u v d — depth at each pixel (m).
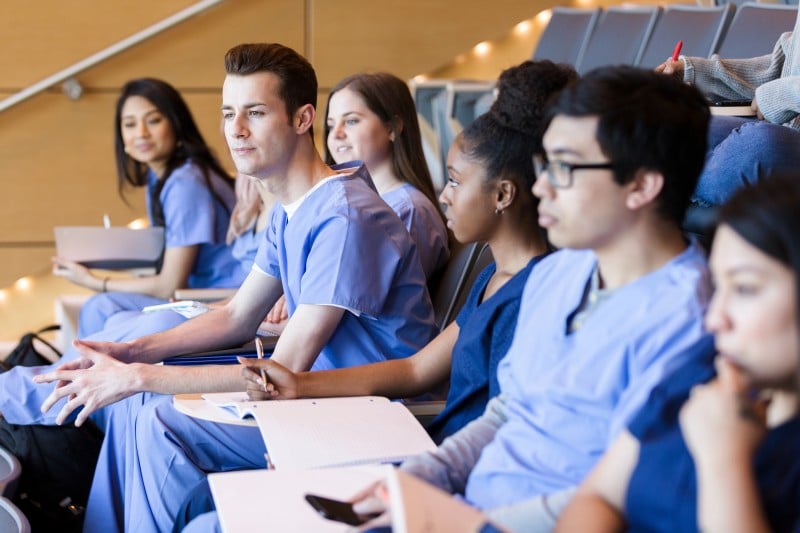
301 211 1.95
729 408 0.89
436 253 2.41
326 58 4.23
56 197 4.09
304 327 1.87
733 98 2.51
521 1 4.37
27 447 2.24
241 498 1.27
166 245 3.26
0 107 3.97
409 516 1.02
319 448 1.47
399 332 1.96
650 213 1.15
